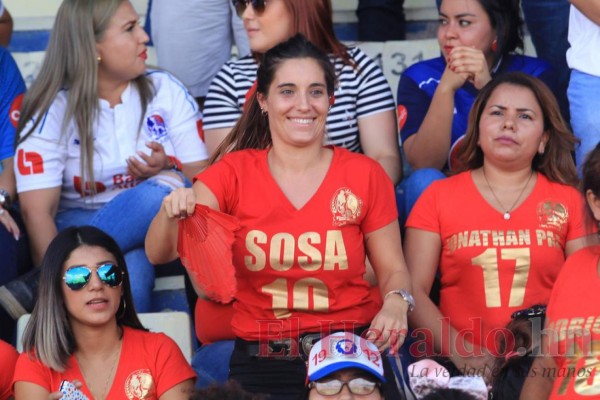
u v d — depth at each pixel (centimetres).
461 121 1468
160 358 1140
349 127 1438
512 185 1245
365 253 1173
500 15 1473
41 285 1133
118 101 1477
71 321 1134
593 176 973
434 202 1253
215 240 1085
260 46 1434
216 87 1468
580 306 980
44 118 1440
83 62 1436
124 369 1130
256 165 1147
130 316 1169
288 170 1138
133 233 1378
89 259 1130
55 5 1997
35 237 1417
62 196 1473
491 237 1218
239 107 1458
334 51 1438
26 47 1900
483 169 1270
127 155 1458
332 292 1124
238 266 1127
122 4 1448
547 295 1204
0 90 1521
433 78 1512
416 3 1912
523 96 1245
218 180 1138
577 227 1220
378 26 1820
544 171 1252
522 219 1223
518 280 1205
